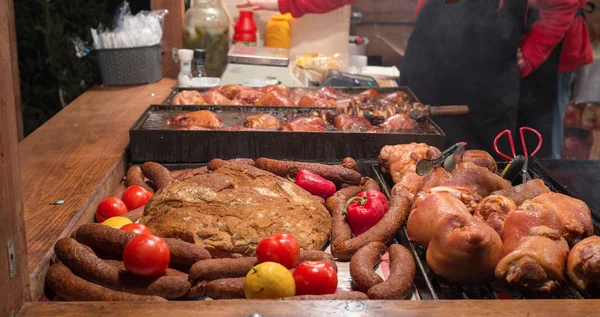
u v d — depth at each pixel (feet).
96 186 5.96
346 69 10.32
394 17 12.26
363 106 7.61
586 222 5.05
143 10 10.41
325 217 5.64
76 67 10.07
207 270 4.65
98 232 4.95
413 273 4.81
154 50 9.74
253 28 10.48
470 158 6.20
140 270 4.58
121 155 6.73
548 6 8.55
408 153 6.34
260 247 4.77
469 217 4.94
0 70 3.95
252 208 5.34
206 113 7.16
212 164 6.07
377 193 5.69
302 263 4.66
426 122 7.52
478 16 8.66
